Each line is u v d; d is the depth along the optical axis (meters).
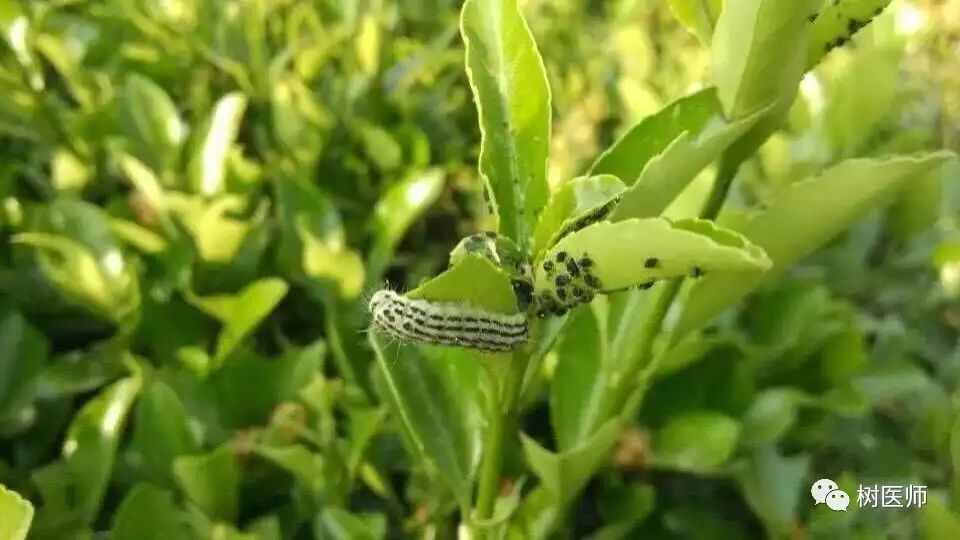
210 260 0.17
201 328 0.17
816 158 0.19
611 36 0.26
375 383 0.13
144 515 0.13
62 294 0.16
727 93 0.10
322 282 0.17
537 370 0.10
